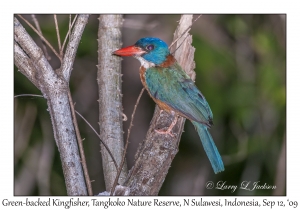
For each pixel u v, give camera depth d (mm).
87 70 12359
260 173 11633
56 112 6723
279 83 10219
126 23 10531
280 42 10766
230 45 11523
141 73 9758
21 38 6520
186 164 12492
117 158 8594
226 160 11672
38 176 10992
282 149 10516
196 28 11430
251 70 11133
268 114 10773
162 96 9211
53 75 6637
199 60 10539
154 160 7465
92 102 12383
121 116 8906
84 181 6887
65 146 6754
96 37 11297
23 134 11156
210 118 9109
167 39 12133
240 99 10766
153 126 8695
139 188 7121
